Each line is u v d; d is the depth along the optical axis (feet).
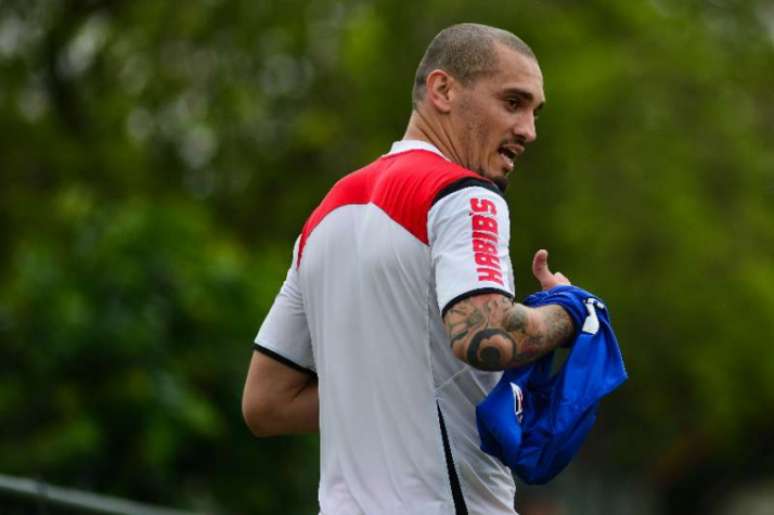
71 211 98.63
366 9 179.11
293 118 182.91
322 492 34.14
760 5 197.88
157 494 88.89
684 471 235.20
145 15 183.11
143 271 92.07
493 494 33.14
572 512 213.87
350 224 33.83
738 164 188.55
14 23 182.80
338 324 33.73
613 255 179.83
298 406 36.47
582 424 32.22
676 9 191.52
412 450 32.71
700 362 186.80
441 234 32.09
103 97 183.11
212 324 93.15
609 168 180.65
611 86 178.81
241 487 92.27
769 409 210.59
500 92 34.17
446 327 31.58
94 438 85.92
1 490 52.16
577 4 188.03
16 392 88.38
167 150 184.03
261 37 182.29
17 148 174.60
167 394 88.02
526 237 180.86
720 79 188.75
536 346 31.71
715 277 185.37
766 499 265.34
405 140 34.78
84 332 88.48
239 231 182.91
